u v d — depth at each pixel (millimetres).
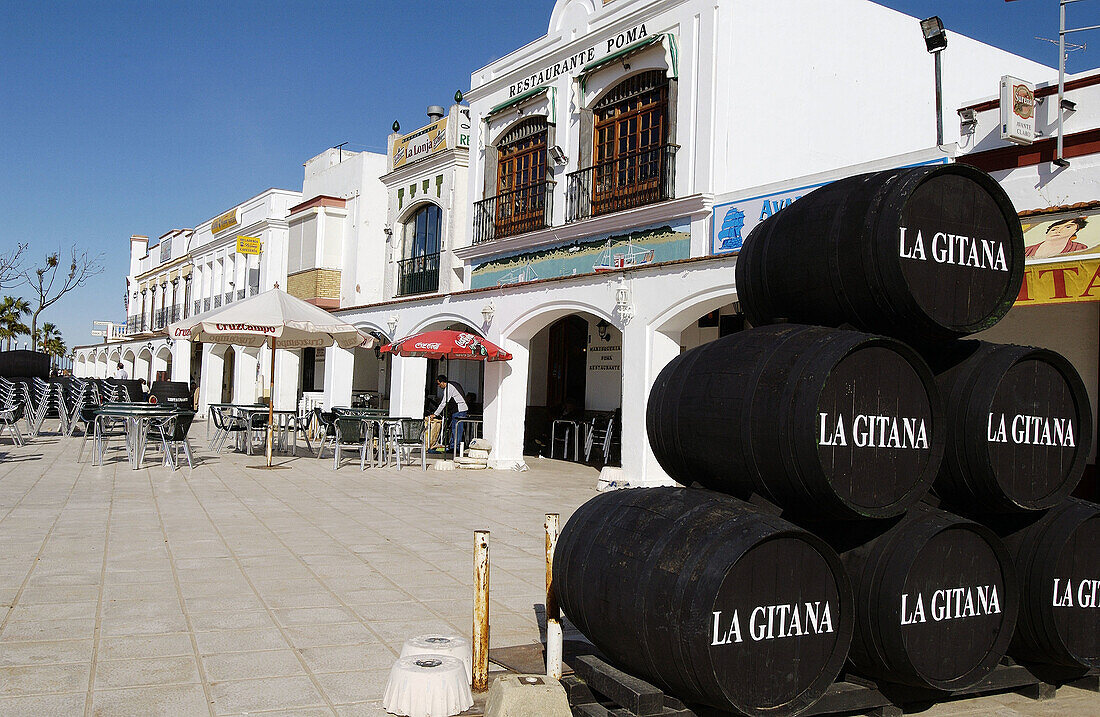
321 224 26031
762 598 3895
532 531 9359
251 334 15320
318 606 6062
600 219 15430
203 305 36250
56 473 13008
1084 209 7926
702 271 12102
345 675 4734
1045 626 4598
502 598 6484
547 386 20734
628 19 15516
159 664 4805
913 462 4281
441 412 16750
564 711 4094
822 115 15102
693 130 14180
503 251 18484
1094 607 4742
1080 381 4742
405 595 6430
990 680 4574
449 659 4441
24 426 23266
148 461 15258
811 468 3938
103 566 7023
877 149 15789
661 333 13031
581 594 4383
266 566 7219
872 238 4281
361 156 25281
